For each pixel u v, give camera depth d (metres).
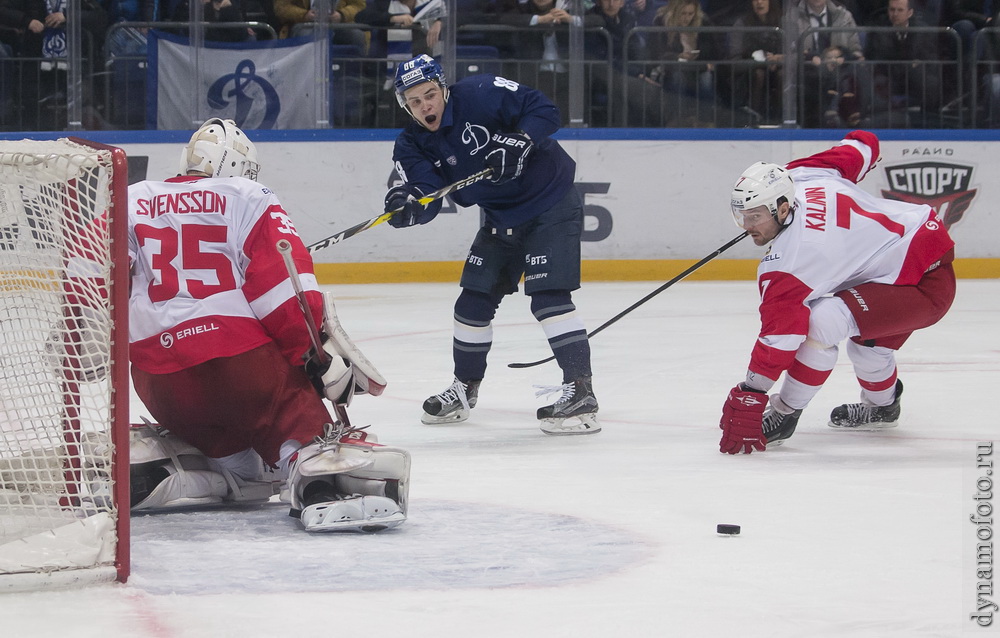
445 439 9.78
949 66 23.88
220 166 6.88
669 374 12.99
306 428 6.70
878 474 8.21
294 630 4.89
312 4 22.75
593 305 19.11
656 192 22.83
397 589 5.48
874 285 9.13
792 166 9.95
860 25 24.31
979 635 4.85
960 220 23.19
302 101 22.97
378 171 22.25
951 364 13.41
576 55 23.22
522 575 5.71
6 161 5.55
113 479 5.54
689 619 5.04
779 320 8.77
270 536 6.47
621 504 7.30
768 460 8.76
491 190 10.22
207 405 6.66
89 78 22.70
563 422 9.96
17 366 6.00
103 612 5.12
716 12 23.64
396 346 15.05
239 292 6.67
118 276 5.51
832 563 5.93
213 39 22.69
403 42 23.19
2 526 5.93
